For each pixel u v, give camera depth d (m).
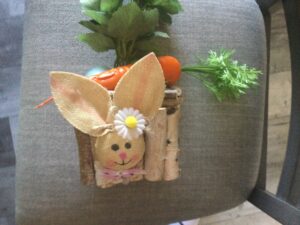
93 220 0.47
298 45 0.46
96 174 0.41
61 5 0.47
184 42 0.48
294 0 0.46
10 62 0.72
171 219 0.49
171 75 0.42
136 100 0.37
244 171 0.50
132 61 0.43
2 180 0.71
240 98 0.49
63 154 0.46
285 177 0.46
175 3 0.42
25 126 0.47
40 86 0.47
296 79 0.46
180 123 0.47
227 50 0.47
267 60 0.54
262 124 0.51
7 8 0.73
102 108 0.37
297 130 0.45
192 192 0.48
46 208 0.46
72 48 0.47
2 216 0.70
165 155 0.41
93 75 0.40
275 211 0.45
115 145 0.37
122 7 0.38
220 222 0.74
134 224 0.48
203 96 0.48
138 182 0.47
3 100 0.72
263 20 0.53
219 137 0.48
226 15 0.50
